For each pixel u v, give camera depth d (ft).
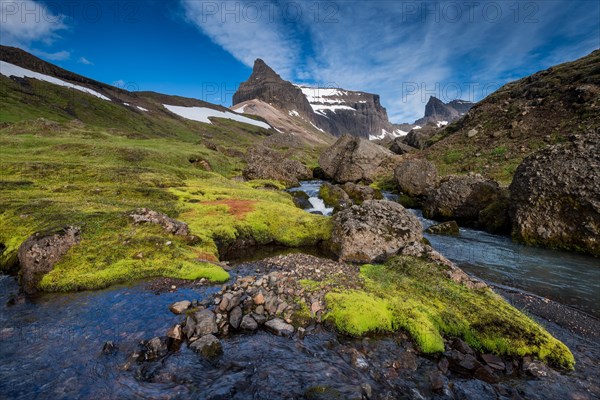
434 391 23.34
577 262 55.77
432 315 32.83
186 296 37.32
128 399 21.07
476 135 178.19
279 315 32.60
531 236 67.56
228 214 75.77
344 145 184.44
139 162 147.23
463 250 64.39
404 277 42.55
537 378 25.26
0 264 45.01
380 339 29.78
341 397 22.02
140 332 29.27
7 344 26.71
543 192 67.26
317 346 28.30
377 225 58.90
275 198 106.73
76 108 447.42
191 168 162.71
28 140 156.97
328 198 118.21
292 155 290.76
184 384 22.80
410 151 234.79
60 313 32.60
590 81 148.66
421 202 119.96
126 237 50.55
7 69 484.74
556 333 33.37
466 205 91.76
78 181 101.09
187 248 52.31
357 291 37.55
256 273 47.24
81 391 21.52
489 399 22.70
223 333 29.55
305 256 56.90
